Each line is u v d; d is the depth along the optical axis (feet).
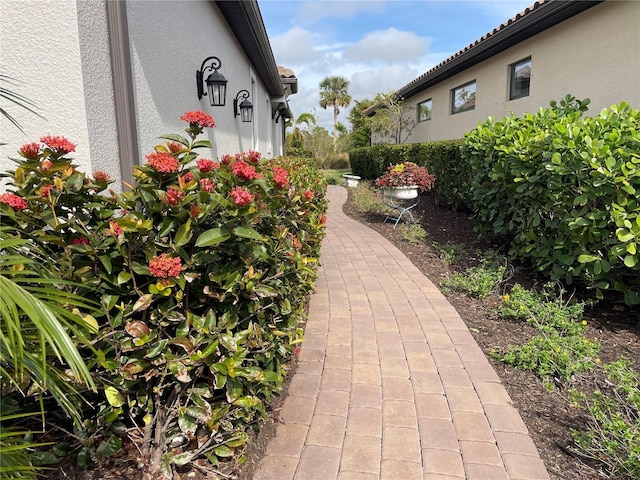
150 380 6.12
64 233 5.84
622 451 6.78
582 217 12.28
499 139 17.37
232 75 20.54
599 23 22.80
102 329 5.62
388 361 10.21
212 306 6.51
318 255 13.41
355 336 11.57
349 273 17.43
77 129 7.59
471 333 11.71
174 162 5.98
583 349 9.99
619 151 11.61
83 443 5.76
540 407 8.39
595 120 13.50
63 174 5.97
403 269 17.83
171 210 5.85
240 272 6.44
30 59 7.40
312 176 15.40
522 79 30.60
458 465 6.83
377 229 26.07
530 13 24.13
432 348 10.84
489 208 18.31
